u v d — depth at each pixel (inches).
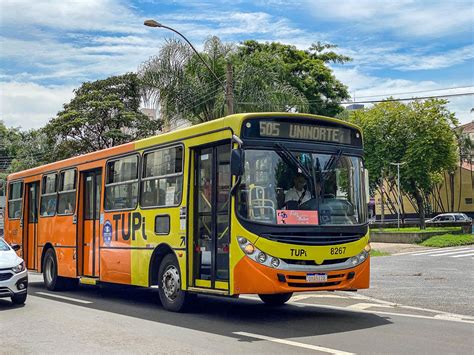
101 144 1592.0
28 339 353.7
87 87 1622.8
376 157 1861.5
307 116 404.5
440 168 1811.0
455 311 457.7
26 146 2229.3
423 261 965.2
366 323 393.1
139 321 412.8
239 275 375.6
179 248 439.8
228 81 889.5
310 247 380.2
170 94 1111.0
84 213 595.5
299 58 1654.8
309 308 476.4
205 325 390.6
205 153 430.0
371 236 1612.9
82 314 454.0
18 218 738.8
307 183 394.6
